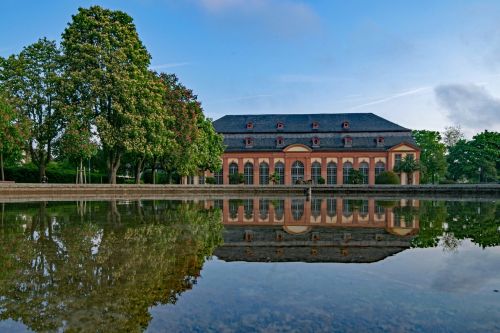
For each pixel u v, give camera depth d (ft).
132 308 14.75
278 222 43.65
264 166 209.56
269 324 13.21
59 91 103.24
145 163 134.21
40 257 23.31
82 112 101.14
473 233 34.63
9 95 105.91
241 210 60.13
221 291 16.79
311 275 19.48
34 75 110.22
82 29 106.01
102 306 14.94
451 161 248.73
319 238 31.83
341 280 18.54
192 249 26.27
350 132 209.67
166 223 40.93
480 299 15.83
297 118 222.48
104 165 174.70
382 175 174.50
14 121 101.14
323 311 14.42
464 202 86.28
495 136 232.32
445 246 27.89
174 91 128.67
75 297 15.94
